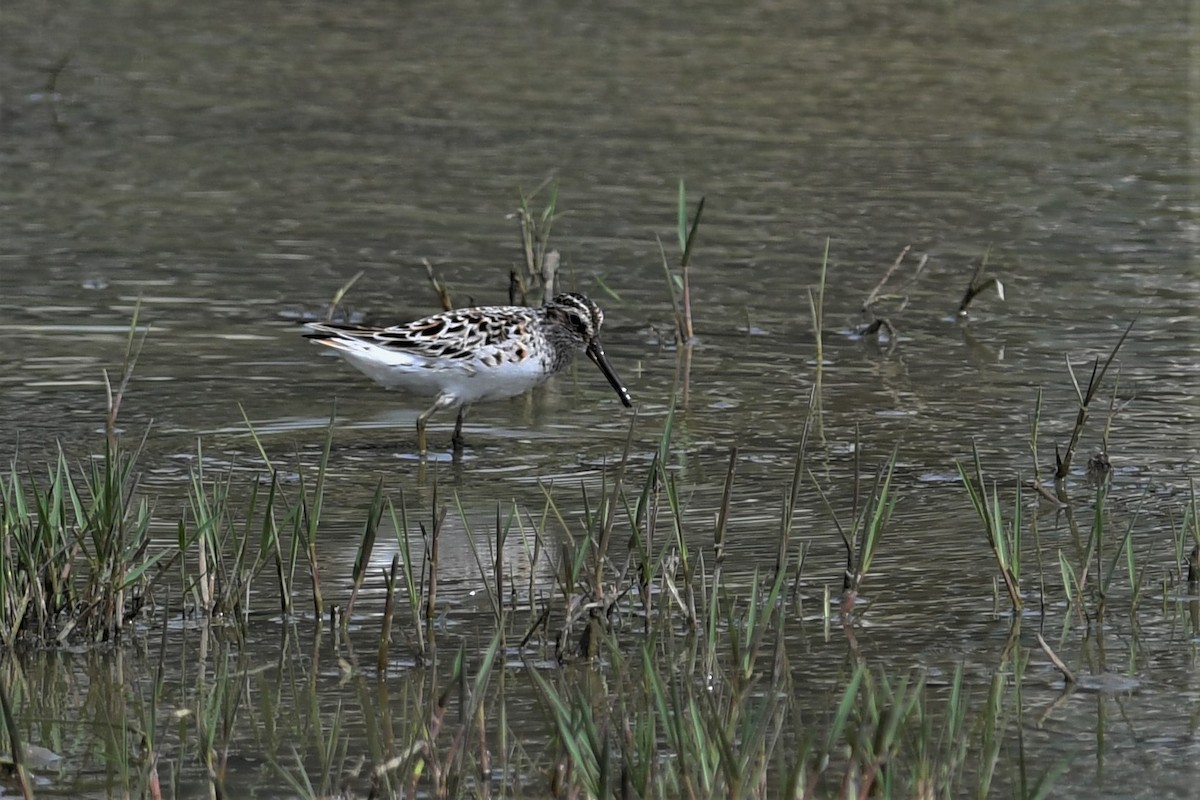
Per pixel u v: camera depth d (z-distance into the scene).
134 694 9.66
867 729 8.55
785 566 10.87
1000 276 20.16
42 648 10.29
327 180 24.11
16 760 8.23
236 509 12.81
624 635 10.55
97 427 14.79
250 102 28.61
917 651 10.30
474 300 19.02
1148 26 34.44
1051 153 25.70
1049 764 8.88
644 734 8.61
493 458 14.43
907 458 14.30
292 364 17.03
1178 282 19.94
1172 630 10.72
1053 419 15.41
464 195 23.45
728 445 14.72
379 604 11.04
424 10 36.03
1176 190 23.77
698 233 21.80
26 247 20.58
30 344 17.25
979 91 29.48
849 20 34.94
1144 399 15.98
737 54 32.06
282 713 9.42
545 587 11.36
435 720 8.85
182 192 23.41
